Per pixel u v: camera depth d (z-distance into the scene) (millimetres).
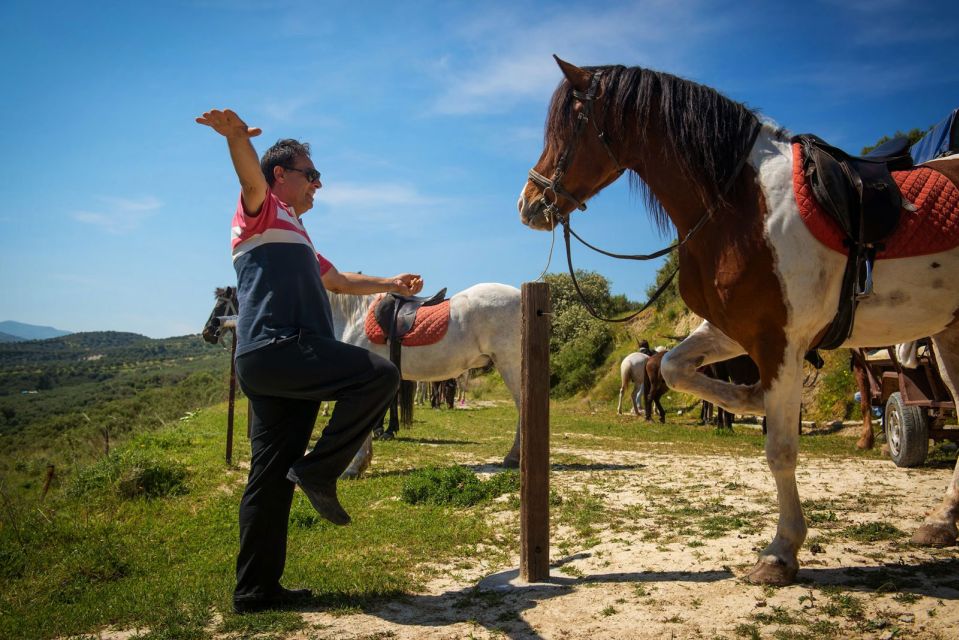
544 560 3660
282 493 3334
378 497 6340
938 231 3344
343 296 9031
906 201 3391
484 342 8594
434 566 4156
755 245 3361
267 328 3174
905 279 3352
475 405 29062
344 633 2955
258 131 3086
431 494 6109
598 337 33031
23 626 3277
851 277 3324
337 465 3078
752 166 3490
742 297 3414
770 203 3371
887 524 4414
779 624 2818
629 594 3293
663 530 4609
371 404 3074
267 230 3309
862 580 3309
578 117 3910
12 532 5137
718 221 3521
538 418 3648
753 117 3646
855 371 10781
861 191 3295
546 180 3969
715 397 3924
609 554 4090
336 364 3084
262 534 3299
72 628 3221
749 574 3375
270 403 3301
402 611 3279
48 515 5699
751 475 6926
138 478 6426
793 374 3346
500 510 5609
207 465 7863
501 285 8789
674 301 29641
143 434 11539
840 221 3262
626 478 7000
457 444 11188
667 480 6773
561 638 2807
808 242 3297
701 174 3543
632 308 42031
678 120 3615
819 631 2711
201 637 2982
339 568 4066
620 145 3871
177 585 3828
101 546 4672
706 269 3613
